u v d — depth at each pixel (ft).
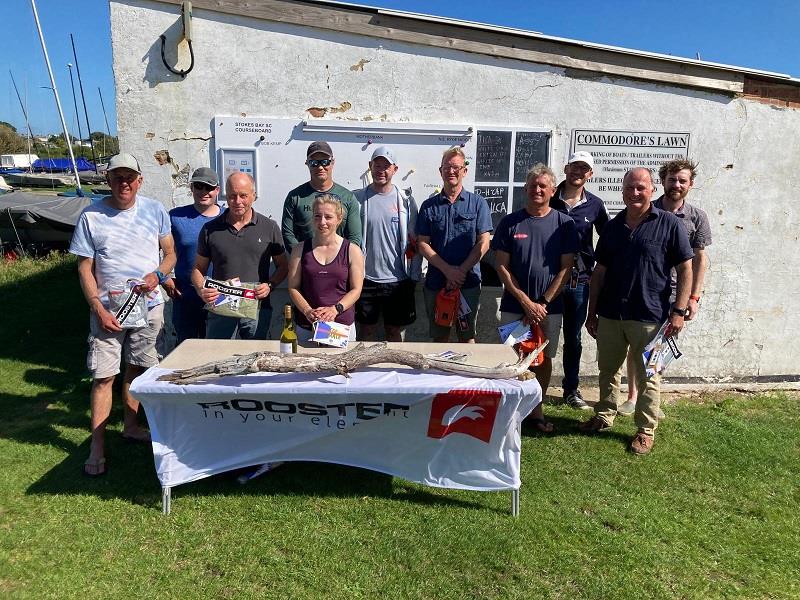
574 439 13.07
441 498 10.35
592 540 9.26
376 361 9.61
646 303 12.08
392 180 15.17
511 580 8.28
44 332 22.00
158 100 14.12
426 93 14.93
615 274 12.44
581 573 8.46
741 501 10.65
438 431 9.64
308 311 11.14
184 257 13.05
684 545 9.26
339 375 9.68
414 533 9.27
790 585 8.40
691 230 12.90
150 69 13.94
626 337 12.62
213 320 12.40
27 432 12.84
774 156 16.17
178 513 9.67
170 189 14.55
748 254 16.63
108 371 10.88
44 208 39.42
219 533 9.21
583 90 15.39
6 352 19.27
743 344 17.15
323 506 10.00
